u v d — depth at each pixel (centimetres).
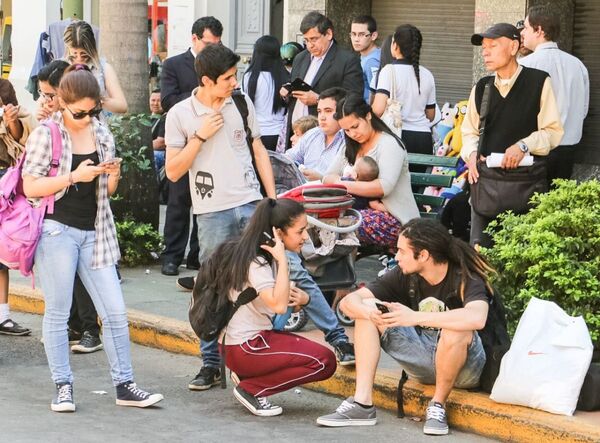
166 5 2350
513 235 1041
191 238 1427
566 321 918
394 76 1396
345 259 1132
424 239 911
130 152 1454
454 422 935
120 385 988
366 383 942
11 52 2680
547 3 1566
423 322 903
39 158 944
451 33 1759
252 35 2191
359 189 1162
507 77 1135
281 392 1017
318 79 1423
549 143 1129
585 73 1277
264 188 1066
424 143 1416
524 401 907
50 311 966
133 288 1340
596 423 880
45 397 1019
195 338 1156
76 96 937
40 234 953
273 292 923
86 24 1269
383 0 1822
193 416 969
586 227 1017
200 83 1011
